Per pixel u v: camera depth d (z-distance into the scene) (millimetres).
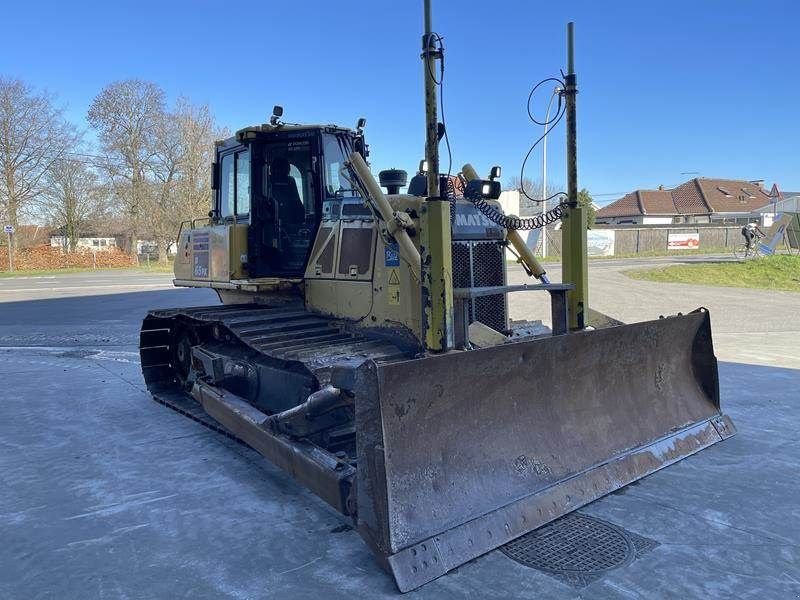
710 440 5074
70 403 6848
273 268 5965
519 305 14641
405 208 4684
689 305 14391
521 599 3041
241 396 5871
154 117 41500
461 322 4352
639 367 4805
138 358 9445
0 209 40250
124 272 35312
